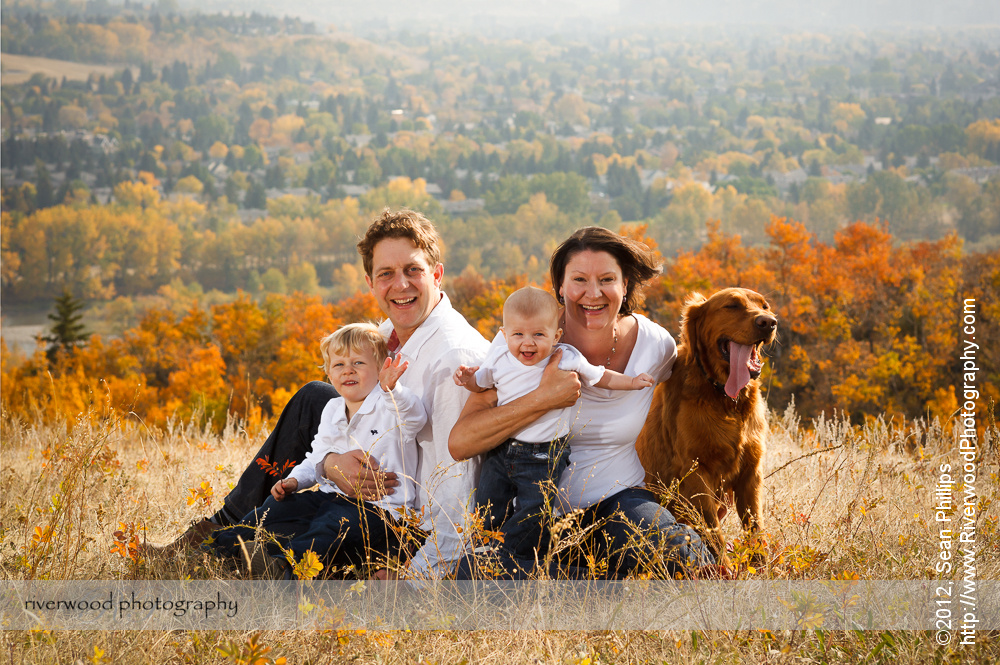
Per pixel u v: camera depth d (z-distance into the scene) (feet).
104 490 13.69
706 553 10.35
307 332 255.09
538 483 9.89
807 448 16.42
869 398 134.72
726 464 11.98
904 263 189.67
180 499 12.79
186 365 234.99
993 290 142.51
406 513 9.89
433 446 11.17
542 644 8.57
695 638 8.31
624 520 9.64
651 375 11.55
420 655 8.35
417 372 11.24
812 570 9.89
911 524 11.48
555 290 11.71
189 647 8.63
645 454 12.80
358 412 10.93
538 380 10.39
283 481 10.87
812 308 163.02
